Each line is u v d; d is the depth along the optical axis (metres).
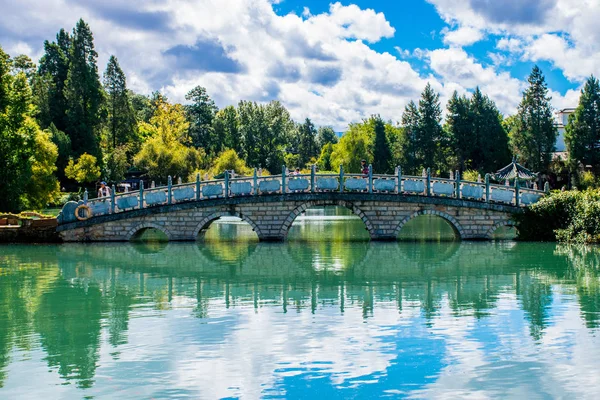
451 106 95.94
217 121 124.31
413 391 12.23
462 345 15.07
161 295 21.52
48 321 17.72
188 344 15.30
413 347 14.90
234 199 37.97
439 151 96.44
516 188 38.34
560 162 84.56
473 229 38.28
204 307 19.47
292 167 147.38
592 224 36.22
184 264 29.27
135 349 14.93
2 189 48.34
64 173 87.38
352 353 14.51
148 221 38.22
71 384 12.68
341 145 108.38
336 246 36.44
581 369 13.35
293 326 16.91
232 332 16.36
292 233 47.12
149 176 82.00
